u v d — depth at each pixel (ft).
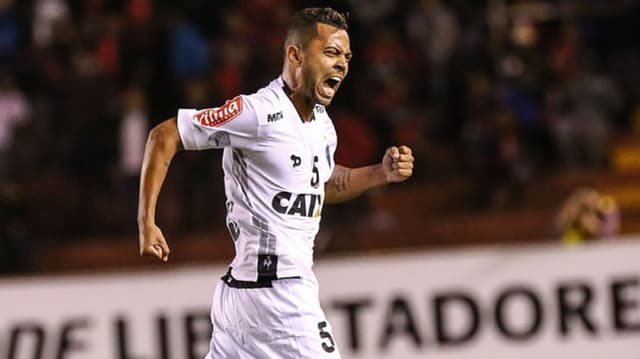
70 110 157.79
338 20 66.08
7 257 143.02
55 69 163.94
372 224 150.51
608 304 118.42
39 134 158.20
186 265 147.23
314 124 67.51
